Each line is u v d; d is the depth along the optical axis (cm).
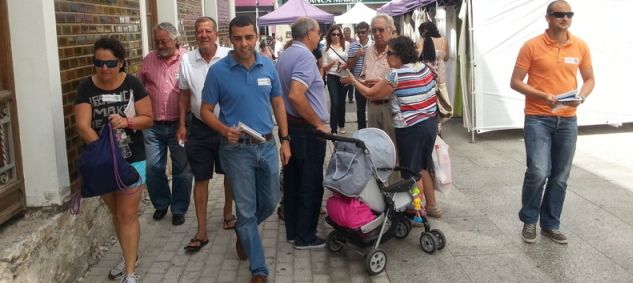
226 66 410
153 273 461
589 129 973
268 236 540
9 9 406
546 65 454
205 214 509
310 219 500
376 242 448
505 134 973
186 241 529
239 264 475
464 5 927
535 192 475
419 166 510
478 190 649
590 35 909
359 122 942
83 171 383
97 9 518
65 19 450
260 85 412
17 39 409
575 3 902
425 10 1345
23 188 423
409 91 495
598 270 435
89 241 476
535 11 902
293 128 478
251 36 399
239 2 2617
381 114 573
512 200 610
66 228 433
